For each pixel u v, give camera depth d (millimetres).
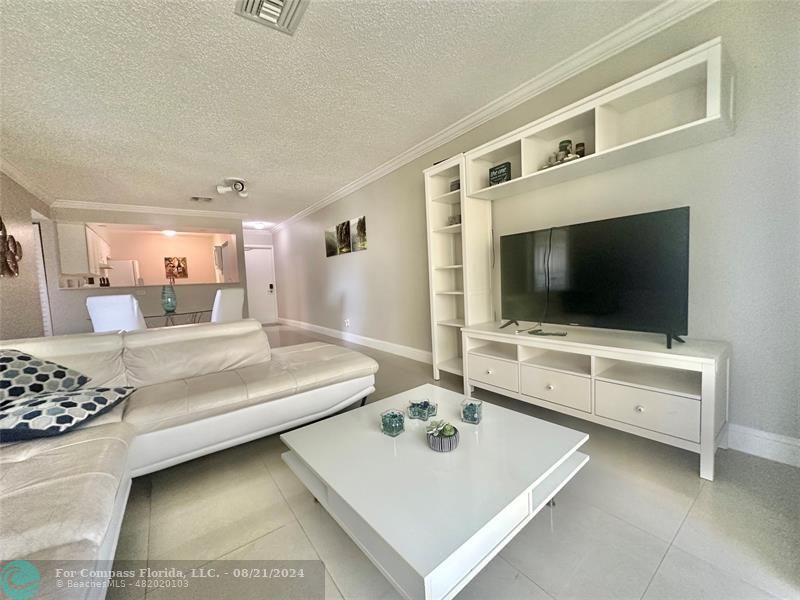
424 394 1885
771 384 1633
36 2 1511
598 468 1634
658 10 1789
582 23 1867
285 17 1688
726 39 1648
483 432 1414
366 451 1297
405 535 876
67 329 4785
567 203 2365
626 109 1971
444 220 3184
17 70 1976
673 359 1549
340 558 1198
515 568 1101
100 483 1034
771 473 1528
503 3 1685
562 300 2158
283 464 1842
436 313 3158
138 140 2986
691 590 995
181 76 2121
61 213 4738
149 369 2002
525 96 2506
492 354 2451
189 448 1715
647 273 1755
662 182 1909
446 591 848
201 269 7914
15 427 1255
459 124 2996
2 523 831
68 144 2980
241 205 5617
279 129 2918
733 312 1722
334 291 5676
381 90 2402
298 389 2059
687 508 1333
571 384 1944
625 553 1140
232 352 2285
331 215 5516
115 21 1649
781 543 1146
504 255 2492
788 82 1508
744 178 1646
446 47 1987
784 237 1562
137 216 5305
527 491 1063
